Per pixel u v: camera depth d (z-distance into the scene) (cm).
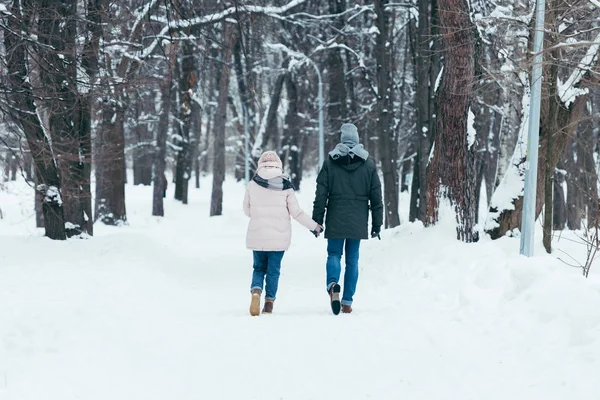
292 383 527
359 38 3098
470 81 1185
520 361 553
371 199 859
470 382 511
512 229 1257
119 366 574
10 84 1254
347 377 540
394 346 636
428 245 1163
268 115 4019
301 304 947
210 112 5594
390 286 1034
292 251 1870
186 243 2152
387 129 2577
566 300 628
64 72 1296
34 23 1257
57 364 557
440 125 1214
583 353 528
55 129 1481
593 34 1232
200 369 571
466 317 720
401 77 3228
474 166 1199
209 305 941
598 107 2128
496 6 1470
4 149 1404
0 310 698
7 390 489
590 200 1027
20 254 1220
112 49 1728
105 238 1570
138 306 845
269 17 2195
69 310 723
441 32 1211
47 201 1508
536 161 1034
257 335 699
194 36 1961
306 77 3925
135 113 2131
